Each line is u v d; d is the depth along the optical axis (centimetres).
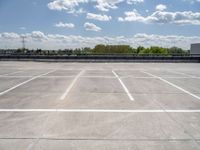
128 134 434
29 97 761
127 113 577
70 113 571
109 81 1158
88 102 693
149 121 514
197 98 766
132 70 1808
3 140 403
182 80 1216
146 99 745
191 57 3161
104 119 524
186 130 459
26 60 3219
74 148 372
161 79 1249
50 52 3425
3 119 522
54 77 1312
